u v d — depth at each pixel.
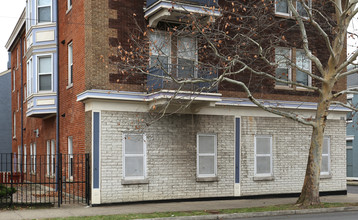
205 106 16.88
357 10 15.33
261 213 14.02
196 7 16.09
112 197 15.73
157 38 16.89
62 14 20.16
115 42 16.19
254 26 17.12
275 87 19.27
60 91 20.22
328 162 20.61
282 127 19.47
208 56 17.30
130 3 16.58
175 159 17.00
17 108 31.81
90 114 15.80
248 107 18.66
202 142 17.73
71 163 17.34
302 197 15.70
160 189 16.64
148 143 16.55
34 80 20.97
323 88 15.61
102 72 15.87
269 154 19.16
